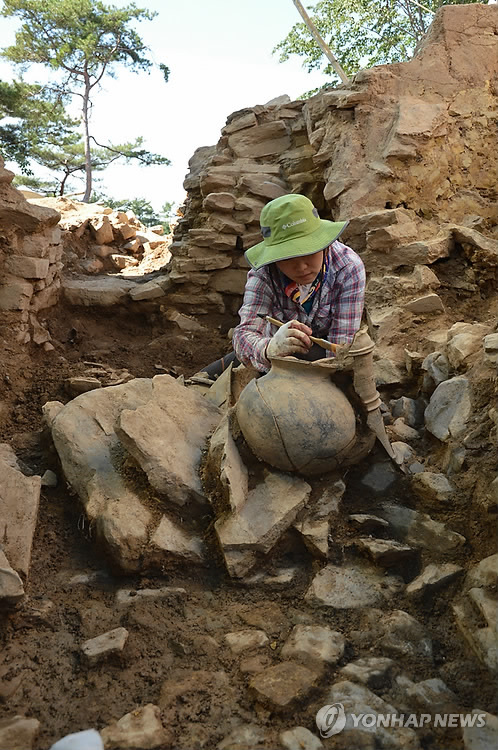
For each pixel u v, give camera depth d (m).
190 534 2.44
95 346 4.90
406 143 4.28
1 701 1.85
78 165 12.70
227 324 5.29
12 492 2.46
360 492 2.64
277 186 5.18
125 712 1.82
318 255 2.61
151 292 5.26
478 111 4.54
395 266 3.97
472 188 4.46
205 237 5.22
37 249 4.49
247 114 5.61
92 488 2.57
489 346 2.83
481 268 3.90
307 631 2.06
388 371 3.45
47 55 8.30
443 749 1.70
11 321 4.25
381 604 2.20
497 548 2.28
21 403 3.86
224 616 2.20
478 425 2.71
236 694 1.88
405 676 1.92
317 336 2.88
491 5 4.76
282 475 2.49
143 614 2.16
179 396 2.90
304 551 2.44
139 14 7.95
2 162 4.26
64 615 2.19
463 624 2.04
